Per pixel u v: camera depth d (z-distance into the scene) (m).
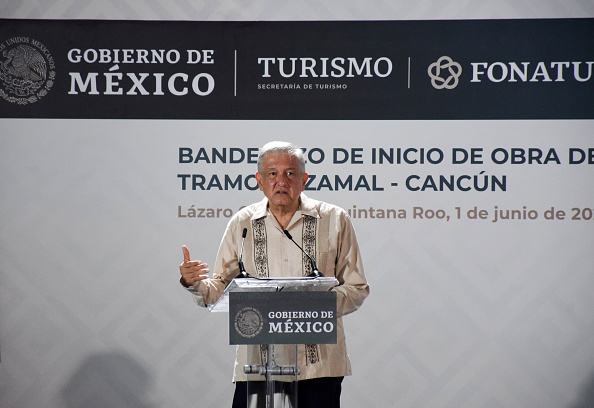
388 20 16.20
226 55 16.25
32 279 15.94
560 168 15.98
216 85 16.23
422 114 16.11
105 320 15.93
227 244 11.49
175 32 16.27
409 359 15.87
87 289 15.96
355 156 16.08
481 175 16.02
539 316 15.84
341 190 16.05
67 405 15.87
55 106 16.14
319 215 11.38
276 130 16.17
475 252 15.93
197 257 16.05
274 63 16.23
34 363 15.87
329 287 9.19
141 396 15.90
